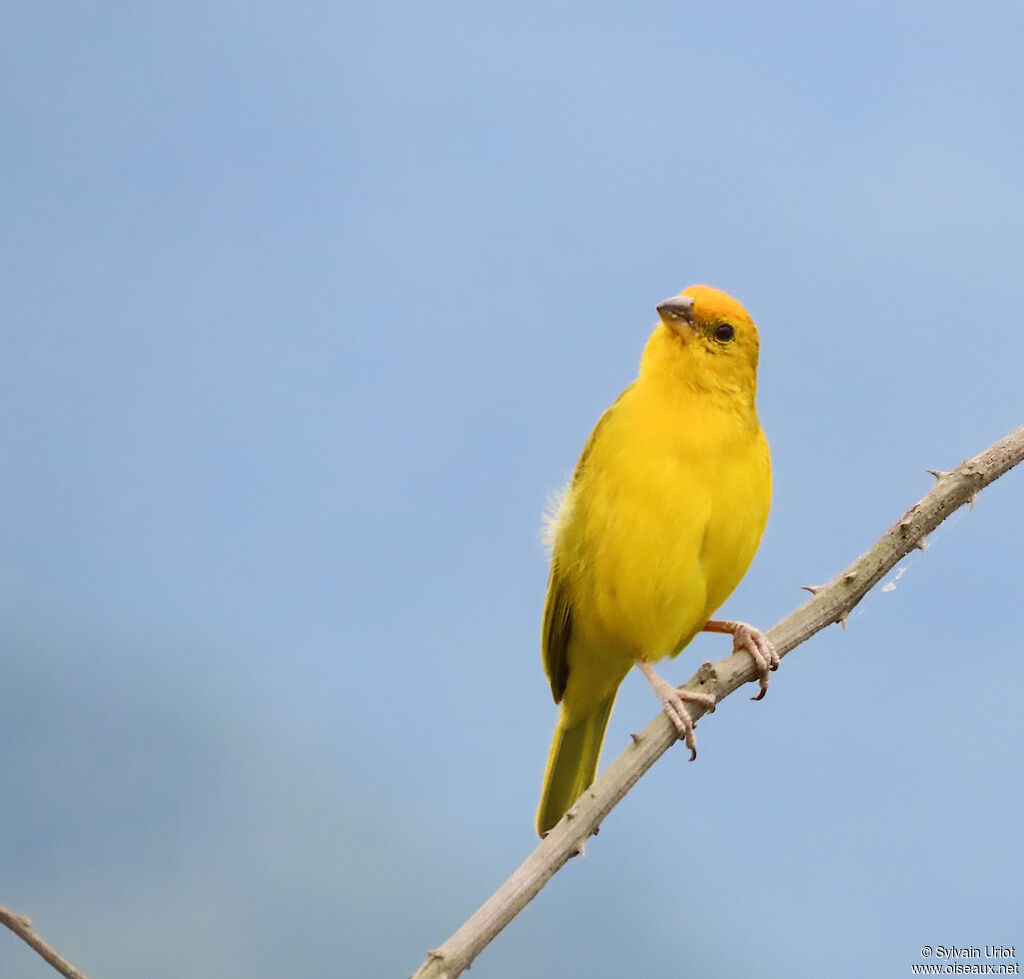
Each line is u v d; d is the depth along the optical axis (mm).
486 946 6930
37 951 5969
